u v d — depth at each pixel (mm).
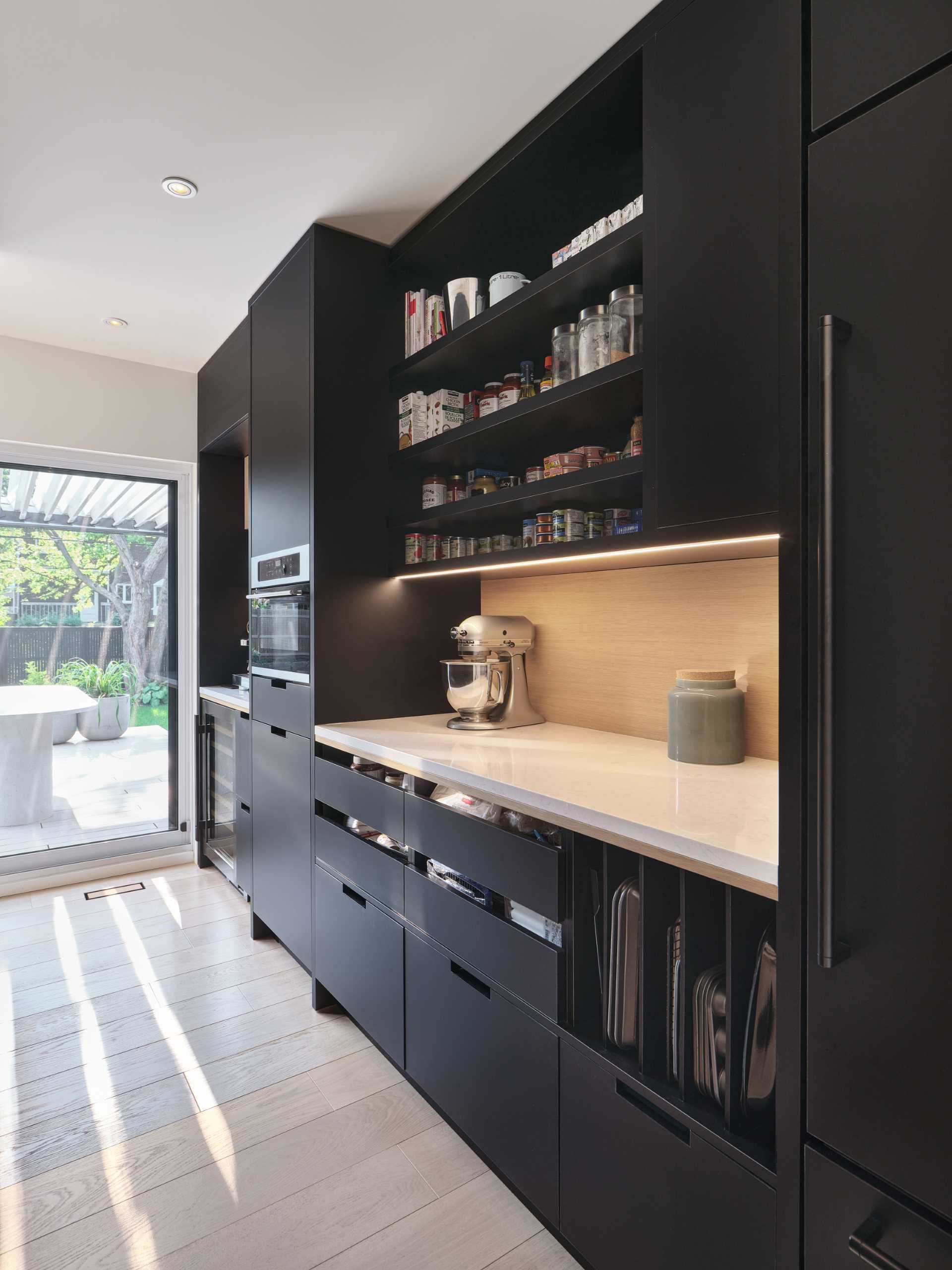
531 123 1707
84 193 2021
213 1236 1383
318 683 2197
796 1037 868
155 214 2133
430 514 2137
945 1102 721
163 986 2357
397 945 1787
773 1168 921
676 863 1044
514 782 1405
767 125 1149
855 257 789
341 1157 1593
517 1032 1375
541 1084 1317
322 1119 1721
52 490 3295
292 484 2342
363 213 2127
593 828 1191
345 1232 1394
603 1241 1186
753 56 1174
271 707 2570
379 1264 1324
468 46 1480
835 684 799
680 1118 1046
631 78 1472
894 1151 764
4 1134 1658
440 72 1557
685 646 1836
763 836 1030
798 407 857
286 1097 1798
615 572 2037
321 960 2199
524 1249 1360
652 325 1353
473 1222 1420
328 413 2211
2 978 2406
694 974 1093
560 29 1427
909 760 746
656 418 1345
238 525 3639
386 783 1842
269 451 2537
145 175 1939
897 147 748
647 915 1119
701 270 1254
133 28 1441
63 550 3334
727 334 1208
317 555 2188
